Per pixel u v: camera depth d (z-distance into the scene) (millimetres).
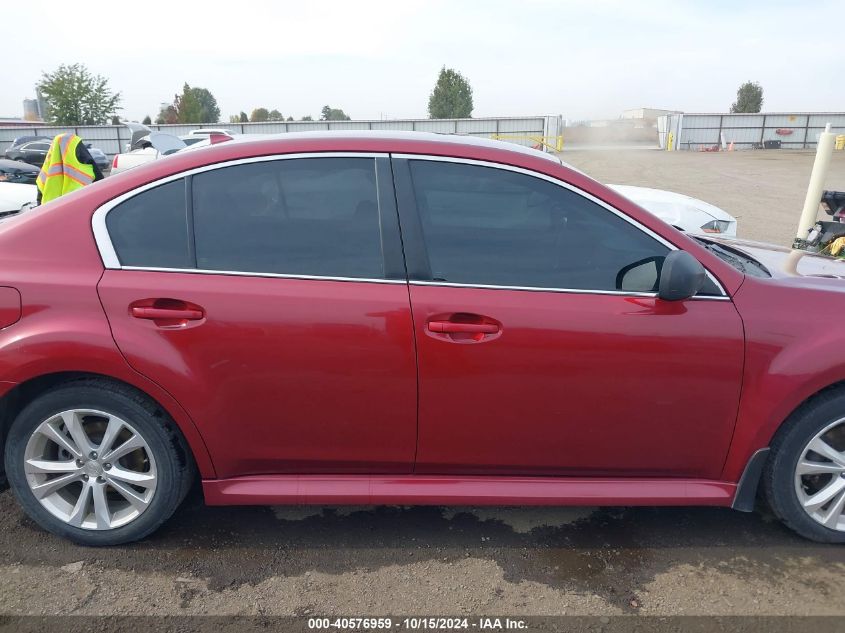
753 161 29703
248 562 2543
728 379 2430
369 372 2385
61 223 2449
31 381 2484
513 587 2418
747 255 3213
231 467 2521
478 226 2463
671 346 2391
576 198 2488
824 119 42344
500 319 2357
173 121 61219
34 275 2375
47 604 2291
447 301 2367
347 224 2441
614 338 2379
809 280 2666
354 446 2500
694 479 2613
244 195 2461
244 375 2379
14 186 7246
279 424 2449
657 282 2441
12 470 2512
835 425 2506
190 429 2420
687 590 2406
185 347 2354
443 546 2666
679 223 6398
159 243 2428
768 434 2482
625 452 2527
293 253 2422
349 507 2947
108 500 2629
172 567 2504
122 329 2342
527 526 2816
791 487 2570
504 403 2424
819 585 2434
